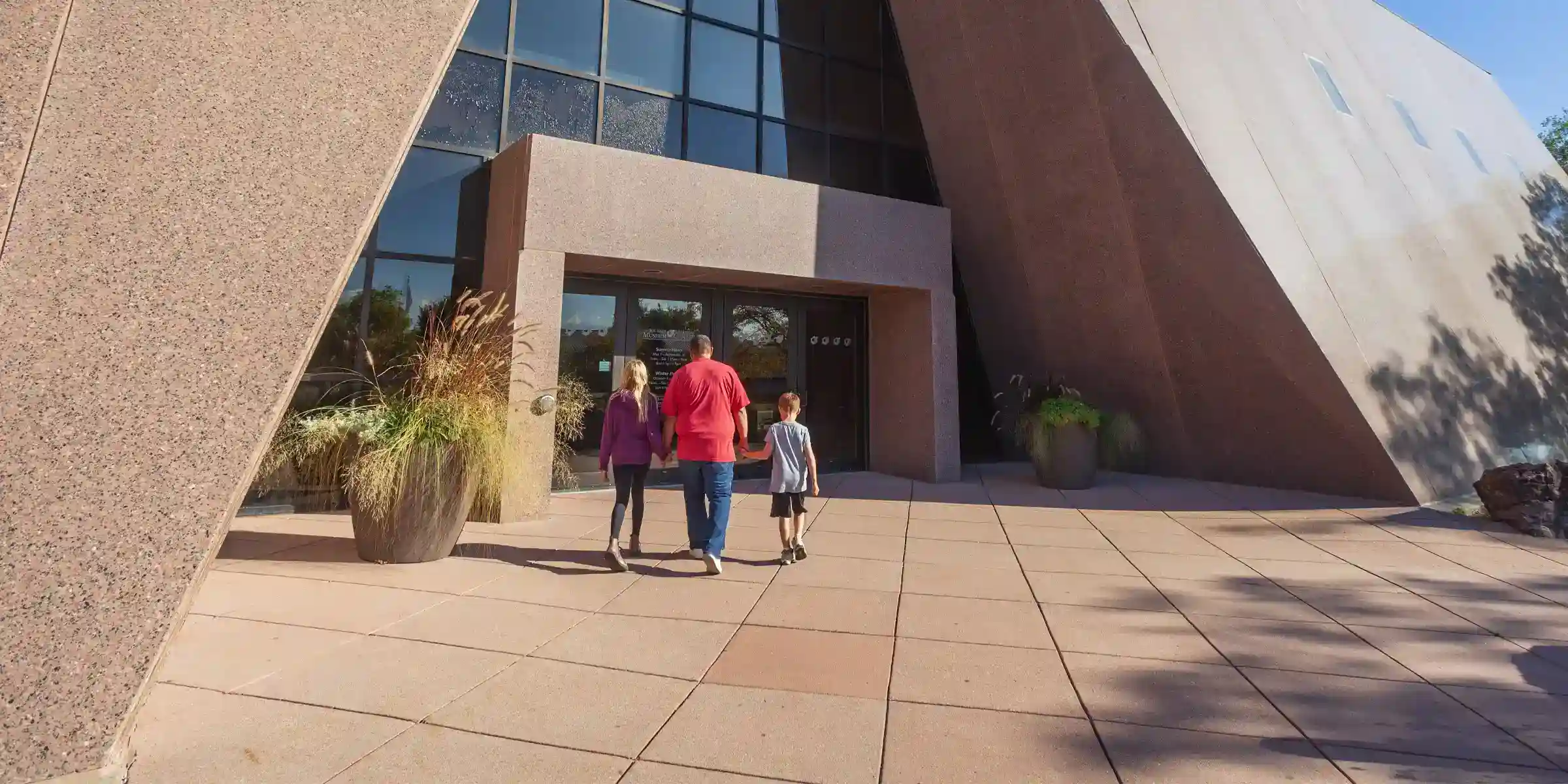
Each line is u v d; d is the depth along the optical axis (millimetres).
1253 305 8727
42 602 2314
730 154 10438
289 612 4141
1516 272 12664
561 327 8352
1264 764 2623
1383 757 2689
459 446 5492
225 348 2943
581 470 8852
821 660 3596
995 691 3242
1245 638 4000
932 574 5301
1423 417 8953
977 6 10188
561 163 7637
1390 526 7254
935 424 10148
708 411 5391
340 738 2695
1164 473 11000
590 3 9461
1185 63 9219
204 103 3262
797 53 11359
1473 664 3646
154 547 2535
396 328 7805
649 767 2527
